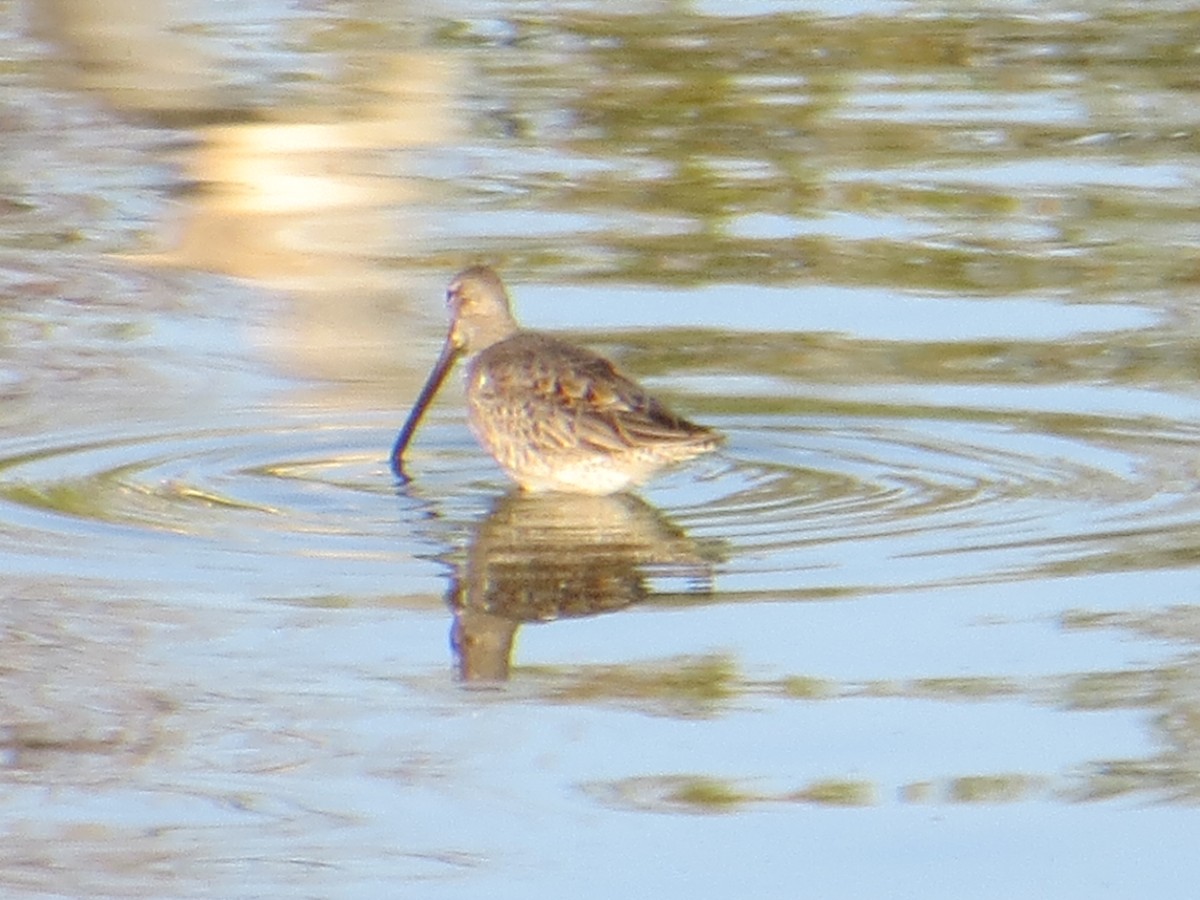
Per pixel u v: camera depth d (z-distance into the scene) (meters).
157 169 21.88
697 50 25.39
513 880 9.55
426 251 19.58
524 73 24.59
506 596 12.45
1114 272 18.84
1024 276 18.73
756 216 20.34
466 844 9.84
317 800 10.20
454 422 16.05
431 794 10.22
